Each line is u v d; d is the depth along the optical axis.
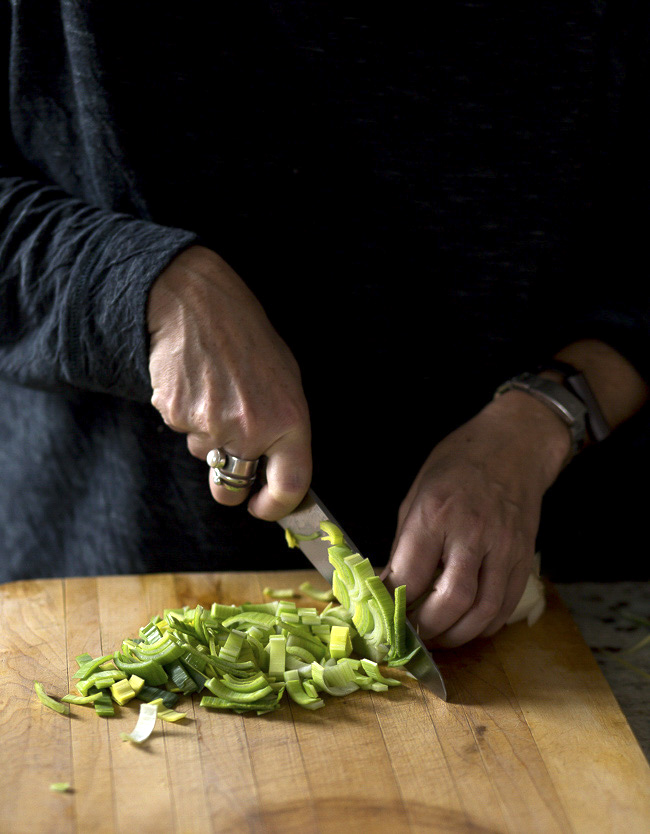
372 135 0.72
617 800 0.58
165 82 0.71
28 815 0.56
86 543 0.82
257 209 0.73
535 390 0.73
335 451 0.80
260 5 0.69
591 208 0.77
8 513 0.85
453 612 0.65
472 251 0.75
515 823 0.56
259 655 0.66
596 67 0.73
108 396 0.78
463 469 0.69
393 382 0.78
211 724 0.62
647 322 0.75
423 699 0.64
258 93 0.71
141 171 0.72
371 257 0.75
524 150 0.73
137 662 0.64
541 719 0.63
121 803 0.57
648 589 0.79
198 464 0.78
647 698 0.68
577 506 0.87
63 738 0.60
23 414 0.82
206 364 0.65
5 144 0.76
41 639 0.67
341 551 0.67
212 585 0.74
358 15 0.70
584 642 0.69
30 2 0.70
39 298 0.69
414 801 0.57
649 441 0.79
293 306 0.76
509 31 0.71
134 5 0.69
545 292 0.78
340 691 0.64
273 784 0.58
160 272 0.66
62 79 0.72
